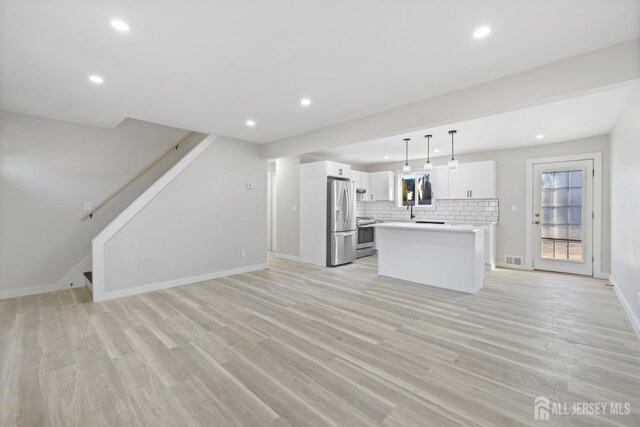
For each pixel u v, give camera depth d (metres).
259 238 5.46
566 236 5.10
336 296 3.78
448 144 5.39
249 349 2.39
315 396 1.80
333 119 4.02
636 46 2.15
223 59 2.44
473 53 2.36
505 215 5.71
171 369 2.10
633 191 2.91
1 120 3.66
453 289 4.00
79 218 4.26
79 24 1.95
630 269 3.02
